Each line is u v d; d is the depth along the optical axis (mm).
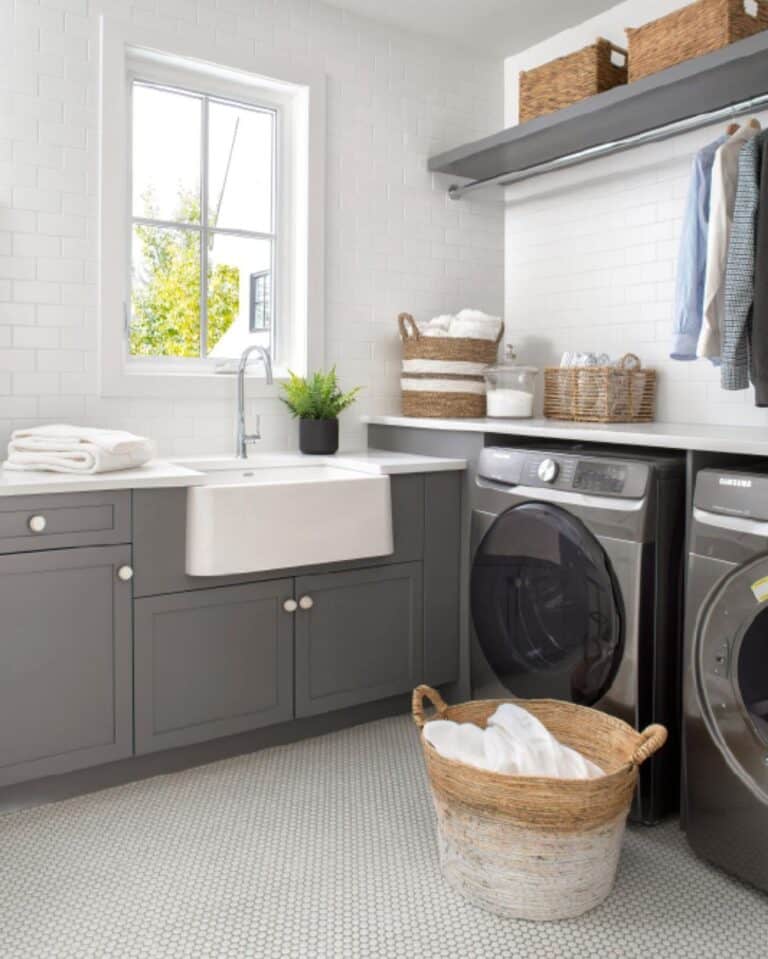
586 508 2334
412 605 2896
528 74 3234
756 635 1904
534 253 3686
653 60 2738
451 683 3066
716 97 2730
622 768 1821
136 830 2193
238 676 2549
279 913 1849
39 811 2293
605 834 1831
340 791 2416
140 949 1725
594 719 2176
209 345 3213
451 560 2980
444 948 1740
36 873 1989
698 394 3041
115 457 2402
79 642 2287
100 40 2822
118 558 2328
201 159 3152
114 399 2938
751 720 1909
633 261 3258
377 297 3496
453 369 3293
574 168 3480
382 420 3361
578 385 3031
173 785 2453
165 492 2395
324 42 3295
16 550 2184
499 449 2717
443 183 3648
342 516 2641
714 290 2379
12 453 2508
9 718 2199
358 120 3404
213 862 2045
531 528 2514
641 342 3234
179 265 3129
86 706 2307
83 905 1867
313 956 1711
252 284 3289
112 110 2852
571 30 3494
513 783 1774
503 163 3484
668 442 2205
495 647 2686
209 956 1708
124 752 2371
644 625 2203
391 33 3473
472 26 3486
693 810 2049
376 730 2861
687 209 2514
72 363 2842
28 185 2732
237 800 2361
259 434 3232
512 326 3807
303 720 2785
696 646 2025
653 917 1853
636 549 2197
